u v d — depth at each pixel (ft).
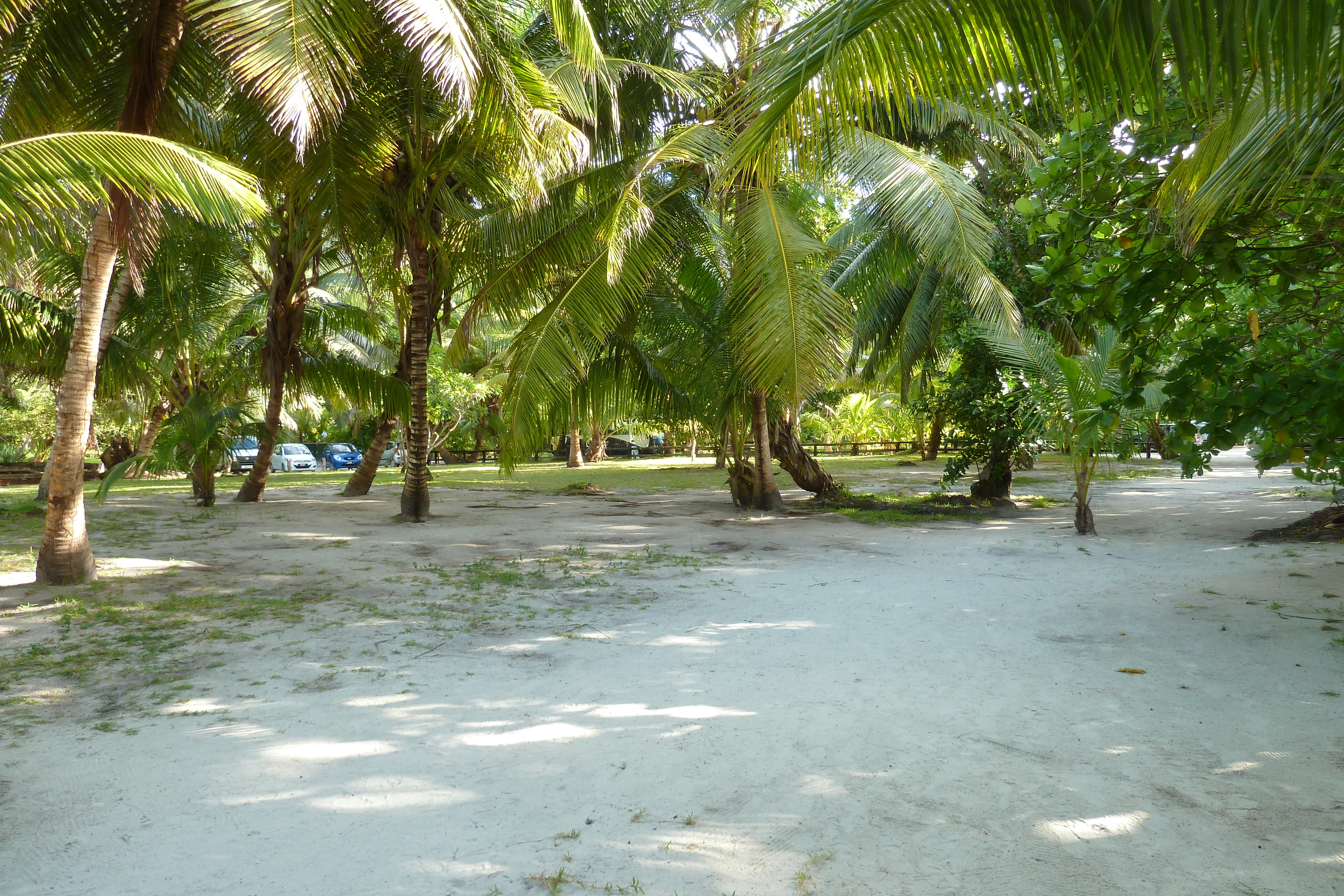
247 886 8.49
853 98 9.91
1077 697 14.56
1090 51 8.45
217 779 11.18
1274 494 51.85
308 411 118.52
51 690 15.23
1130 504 49.44
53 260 43.14
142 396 56.18
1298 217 13.17
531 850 9.25
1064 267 15.85
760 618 21.18
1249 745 12.18
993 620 20.76
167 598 23.62
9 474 86.94
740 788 10.87
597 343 43.06
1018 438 47.44
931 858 9.03
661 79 38.83
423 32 20.74
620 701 14.55
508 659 17.35
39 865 8.90
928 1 8.95
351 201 32.76
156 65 23.77
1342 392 12.43
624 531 39.70
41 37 23.18
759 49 10.10
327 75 20.52
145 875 8.71
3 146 15.75
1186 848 9.18
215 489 67.67
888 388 129.70
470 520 44.78
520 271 40.83
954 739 12.59
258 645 18.57
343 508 51.78
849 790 10.79
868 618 21.12
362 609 22.36
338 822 9.93
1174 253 13.97
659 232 39.88
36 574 26.45
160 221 25.94
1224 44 7.69
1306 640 18.11
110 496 61.05
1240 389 13.76
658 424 52.85
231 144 31.04
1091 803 10.34
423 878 8.65
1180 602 22.33
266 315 56.13
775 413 51.49
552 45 40.68
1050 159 16.28
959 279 32.86
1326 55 7.57
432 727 13.25
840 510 48.60
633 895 8.31
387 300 64.44
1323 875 8.59
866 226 48.19
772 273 33.53
